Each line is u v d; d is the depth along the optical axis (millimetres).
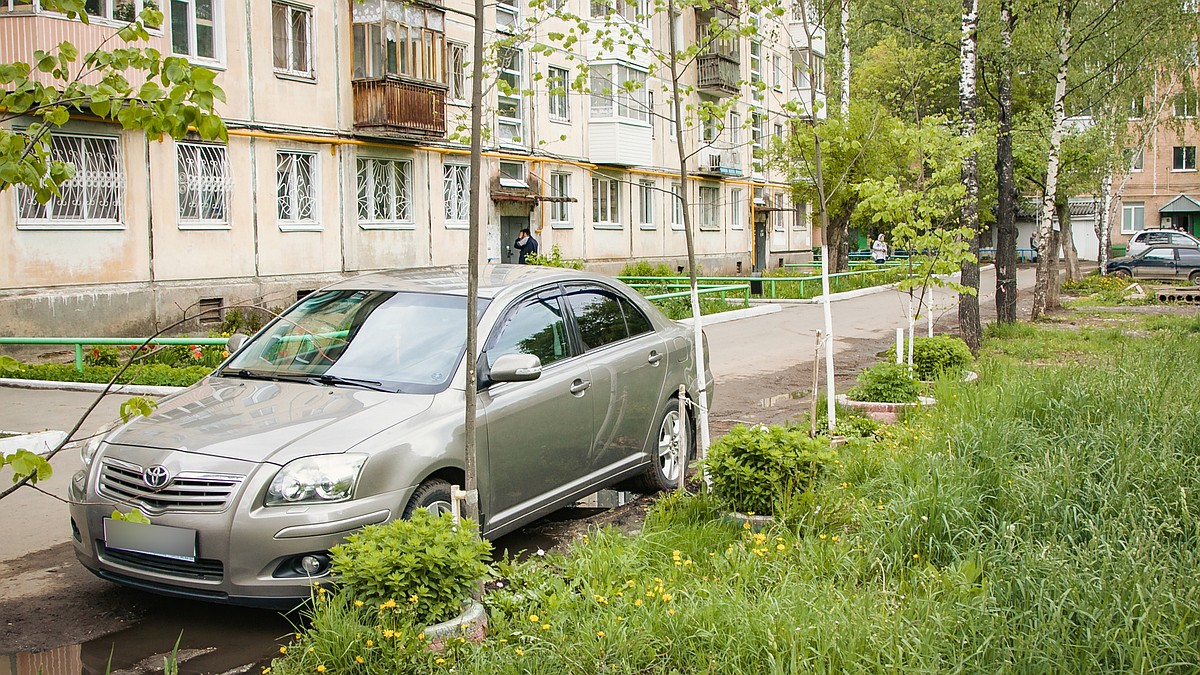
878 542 5148
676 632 4219
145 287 18688
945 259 10992
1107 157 30906
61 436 9305
